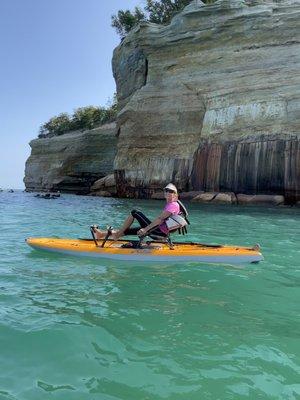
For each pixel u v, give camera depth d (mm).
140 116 31062
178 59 29531
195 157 27141
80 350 3758
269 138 23422
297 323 4566
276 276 6602
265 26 25406
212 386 3205
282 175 22719
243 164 24312
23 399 2977
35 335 4027
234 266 7152
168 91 29891
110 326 4320
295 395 3096
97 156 45406
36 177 52062
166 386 3199
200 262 7273
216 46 27484
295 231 12070
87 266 6977
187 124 28719
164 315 4699
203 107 27906
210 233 11594
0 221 14039
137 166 31125
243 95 25188
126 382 3248
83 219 15211
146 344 3920
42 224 13312
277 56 24672
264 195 23250
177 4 43156
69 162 47500
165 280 6203
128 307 4938
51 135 65438
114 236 7777
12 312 4633
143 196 31031
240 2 26703
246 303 5242
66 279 6137
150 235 7559
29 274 6391
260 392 3129
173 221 7371
